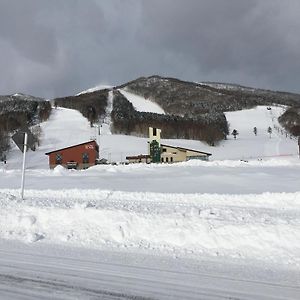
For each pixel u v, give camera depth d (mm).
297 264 7020
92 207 10742
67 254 7914
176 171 31969
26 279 6445
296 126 158125
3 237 9539
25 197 16016
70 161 71250
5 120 126375
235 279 6277
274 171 30109
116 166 39250
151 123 135000
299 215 10852
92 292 5848
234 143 125000
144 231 9102
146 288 5957
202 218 9312
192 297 5582
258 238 8094
